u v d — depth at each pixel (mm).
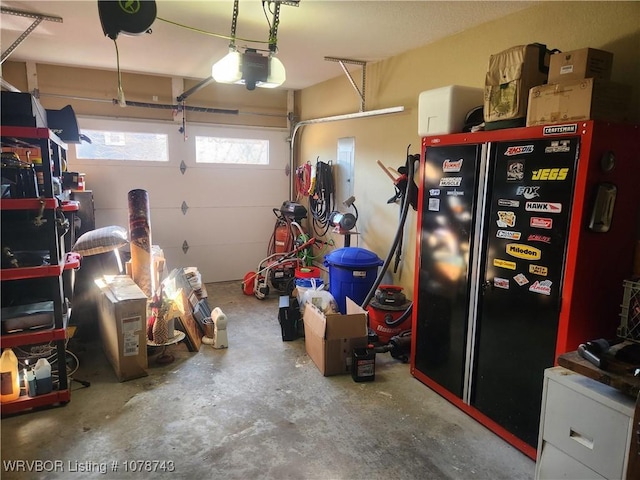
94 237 3389
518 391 2111
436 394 2658
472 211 2305
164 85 4832
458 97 2469
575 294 1860
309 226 5449
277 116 5504
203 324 3518
